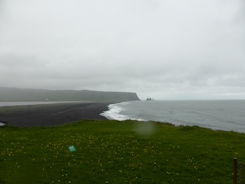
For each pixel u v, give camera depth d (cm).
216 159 1538
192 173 1284
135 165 1398
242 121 7388
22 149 1764
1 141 2062
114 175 1233
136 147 1848
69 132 2673
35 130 2912
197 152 1706
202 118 8325
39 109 11731
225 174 1265
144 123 3606
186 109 14512
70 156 1580
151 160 1506
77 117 7181
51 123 5572
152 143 2003
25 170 1281
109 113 9625
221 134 2503
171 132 2669
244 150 1778
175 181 1166
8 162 1417
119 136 2339
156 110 13125
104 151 1720
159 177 1217
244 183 1131
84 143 1995
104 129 2919
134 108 15175
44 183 1106
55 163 1418
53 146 1880
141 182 1144
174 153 1678
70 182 1125
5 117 7212
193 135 2455
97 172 1274
